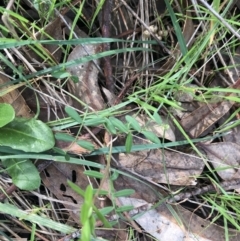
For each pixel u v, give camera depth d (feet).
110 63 1.09
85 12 1.11
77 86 1.06
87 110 1.02
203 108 1.08
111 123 0.96
